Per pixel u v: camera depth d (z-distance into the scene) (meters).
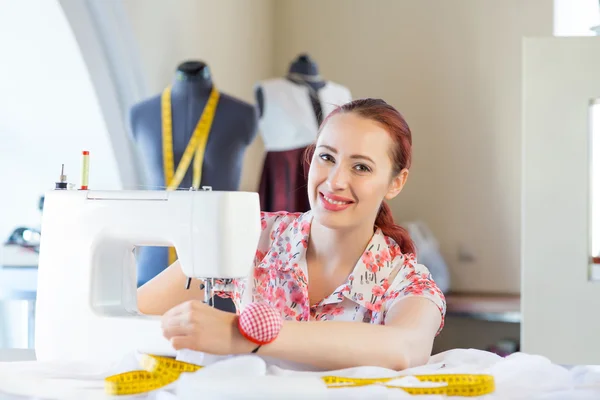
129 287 1.77
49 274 1.71
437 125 5.32
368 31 5.49
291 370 1.44
